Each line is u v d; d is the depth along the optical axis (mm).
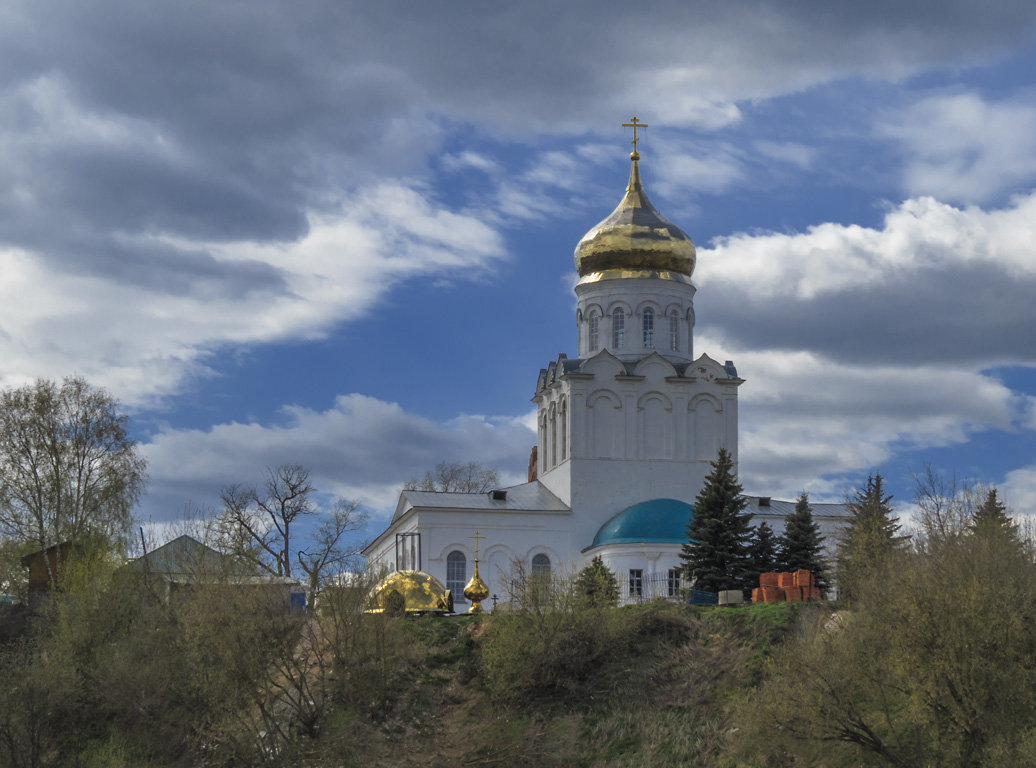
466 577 90312
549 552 91750
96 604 65750
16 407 84875
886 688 48188
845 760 47812
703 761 52812
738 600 66562
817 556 79250
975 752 45188
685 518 88000
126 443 86812
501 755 57031
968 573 48625
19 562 78938
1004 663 46000
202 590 60719
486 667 62125
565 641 62469
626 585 85625
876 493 78188
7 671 61031
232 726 57312
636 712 58062
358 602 61250
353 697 59625
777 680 49562
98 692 60656
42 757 57719
